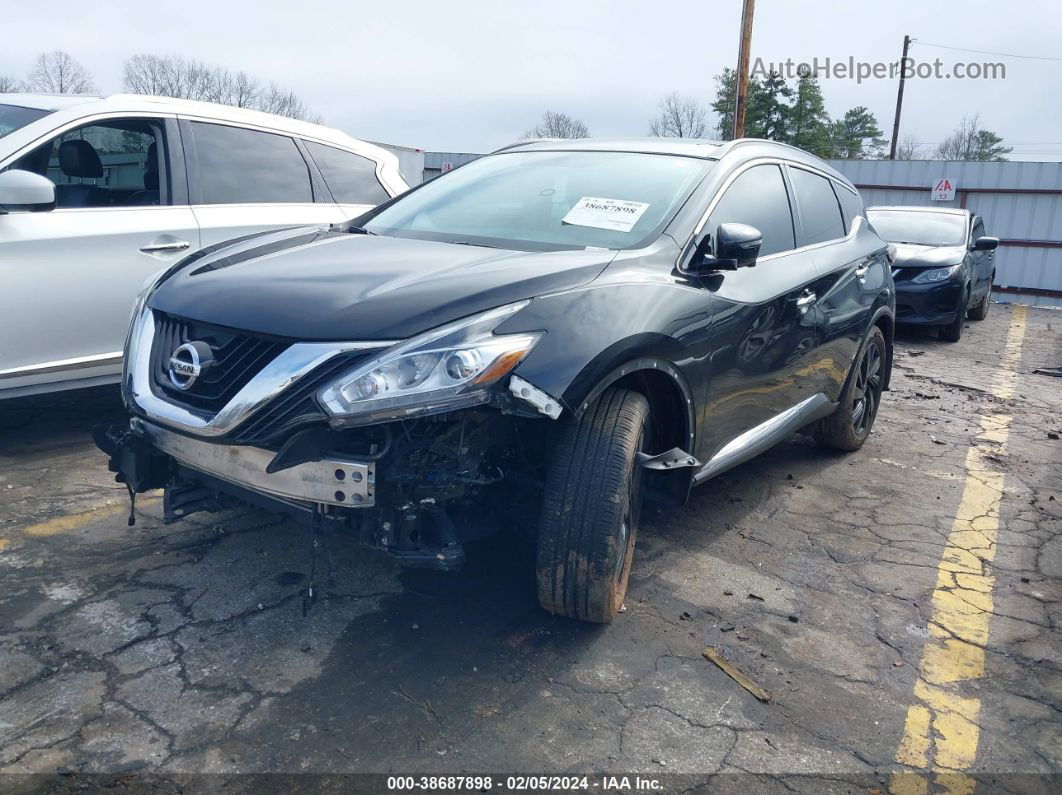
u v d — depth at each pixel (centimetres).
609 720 264
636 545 390
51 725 247
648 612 329
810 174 486
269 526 382
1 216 436
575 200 374
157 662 279
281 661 283
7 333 439
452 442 269
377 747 245
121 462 308
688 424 332
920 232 1201
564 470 286
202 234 508
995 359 1037
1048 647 326
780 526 426
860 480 506
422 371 253
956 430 650
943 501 480
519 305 272
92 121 480
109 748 239
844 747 261
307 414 256
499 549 365
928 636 329
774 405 413
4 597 313
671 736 259
